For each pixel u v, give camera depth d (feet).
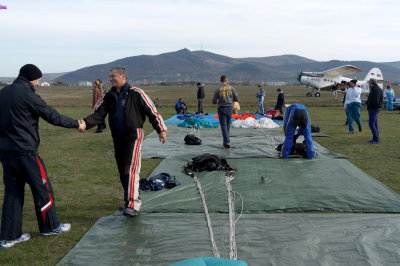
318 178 19.86
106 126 48.19
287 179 19.70
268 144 30.76
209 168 21.50
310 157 24.80
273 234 12.56
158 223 13.76
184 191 17.66
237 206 15.56
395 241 11.92
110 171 23.53
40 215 13.10
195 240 12.19
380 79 122.93
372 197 16.57
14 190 12.61
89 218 15.10
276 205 15.64
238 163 23.56
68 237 13.15
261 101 61.21
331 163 23.31
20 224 12.71
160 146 30.55
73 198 17.84
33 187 12.80
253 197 16.74
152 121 14.76
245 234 12.58
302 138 35.24
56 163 25.90
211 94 166.91
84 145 33.63
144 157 26.40
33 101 12.29
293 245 11.68
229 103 28.68
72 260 10.96
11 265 11.07
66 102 106.32
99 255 11.26
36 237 13.21
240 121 43.93
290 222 13.64
